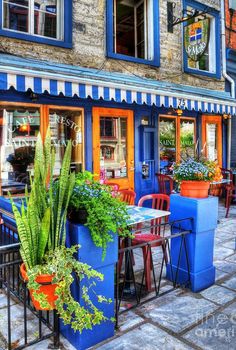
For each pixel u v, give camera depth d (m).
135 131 7.30
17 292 3.40
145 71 7.39
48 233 2.41
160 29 7.66
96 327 2.67
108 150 6.86
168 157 8.09
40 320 2.66
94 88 5.18
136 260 4.62
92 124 6.55
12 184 5.64
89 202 2.53
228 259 4.64
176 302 3.37
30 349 2.60
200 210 3.54
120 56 6.88
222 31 9.23
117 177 7.04
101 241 2.51
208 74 8.87
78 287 2.60
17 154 5.67
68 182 2.49
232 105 7.62
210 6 8.88
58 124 6.12
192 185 3.66
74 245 2.56
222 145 9.64
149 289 3.60
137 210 4.04
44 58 5.86
